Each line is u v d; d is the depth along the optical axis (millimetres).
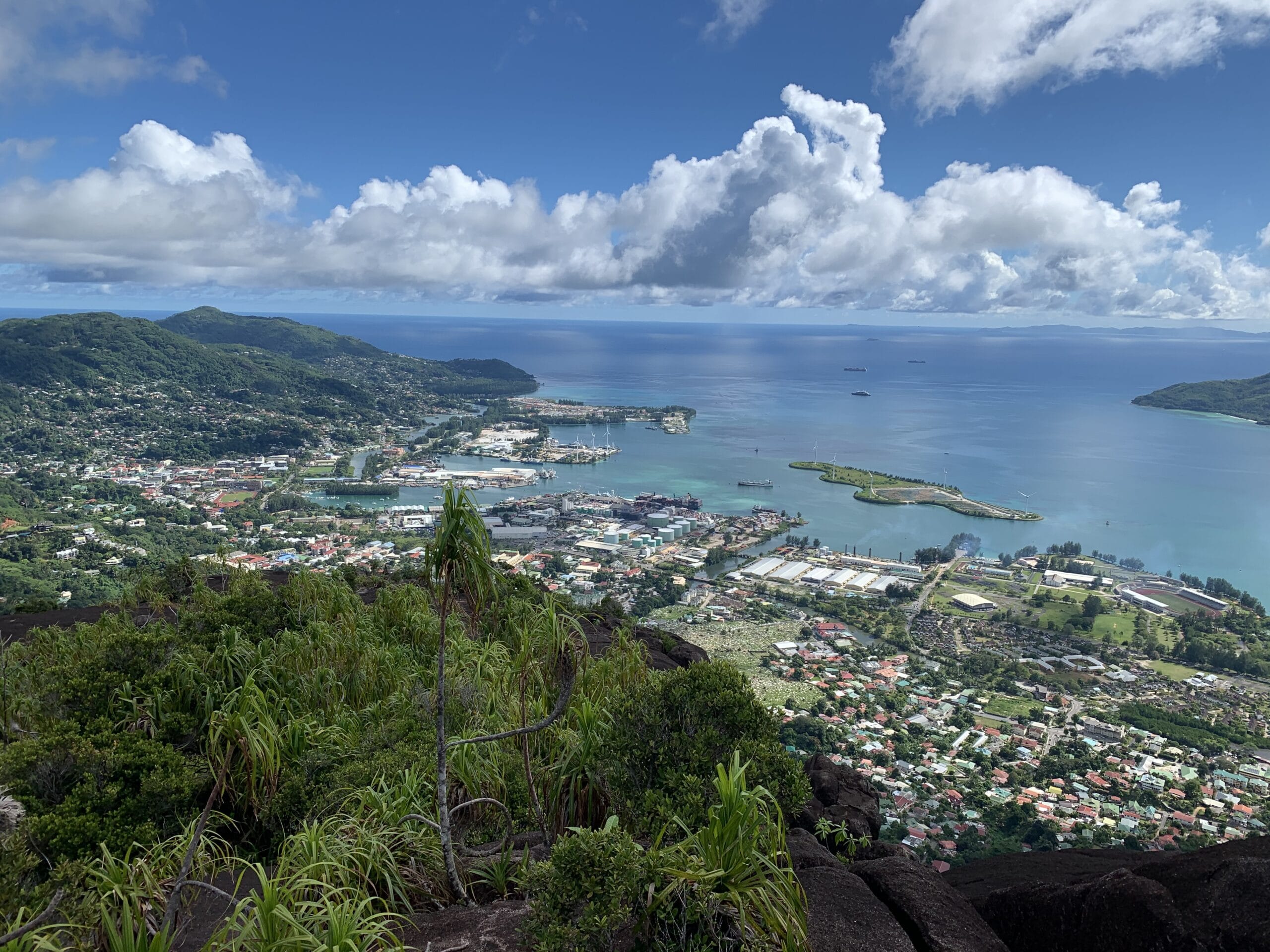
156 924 4242
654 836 4785
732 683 5680
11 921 3889
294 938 3594
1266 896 3861
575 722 7113
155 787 5727
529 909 4344
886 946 4254
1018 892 4816
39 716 6746
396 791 6008
